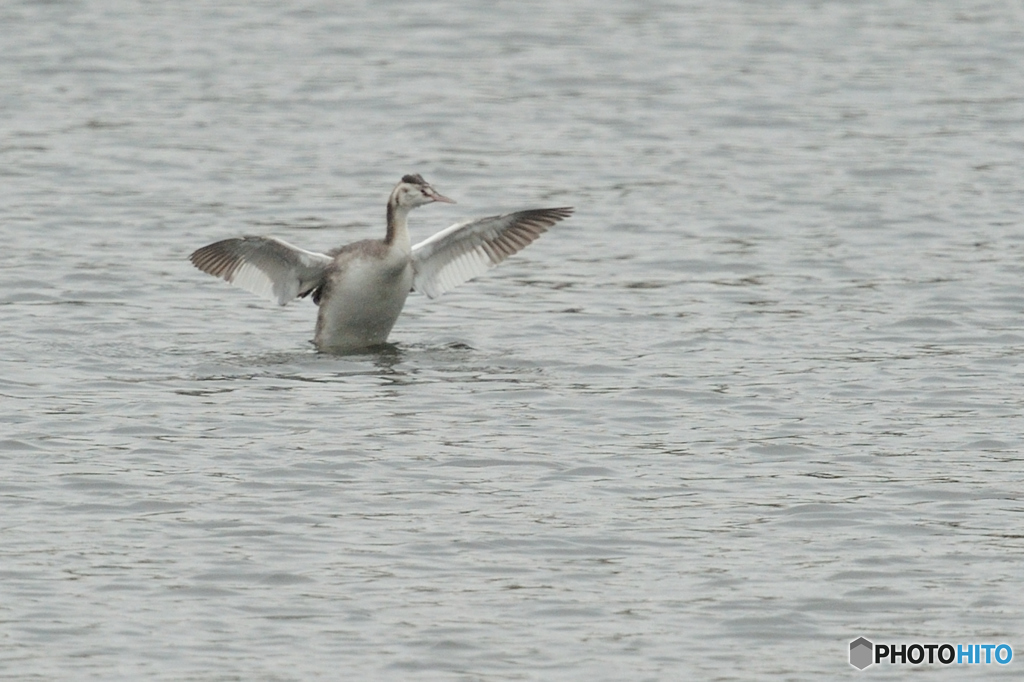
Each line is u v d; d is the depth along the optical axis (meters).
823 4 45.72
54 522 14.34
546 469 15.77
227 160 31.00
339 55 39.72
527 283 23.61
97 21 42.69
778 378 18.83
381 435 16.69
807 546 13.99
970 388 18.39
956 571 13.51
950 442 16.55
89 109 34.53
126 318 21.45
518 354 19.97
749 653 12.21
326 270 20.31
